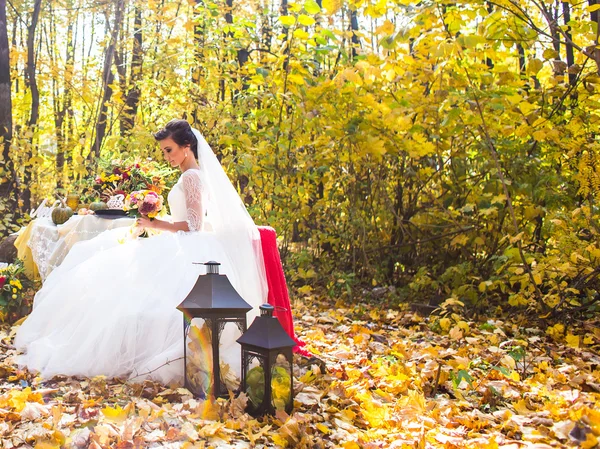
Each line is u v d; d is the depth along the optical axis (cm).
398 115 589
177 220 399
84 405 284
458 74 585
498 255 628
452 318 559
